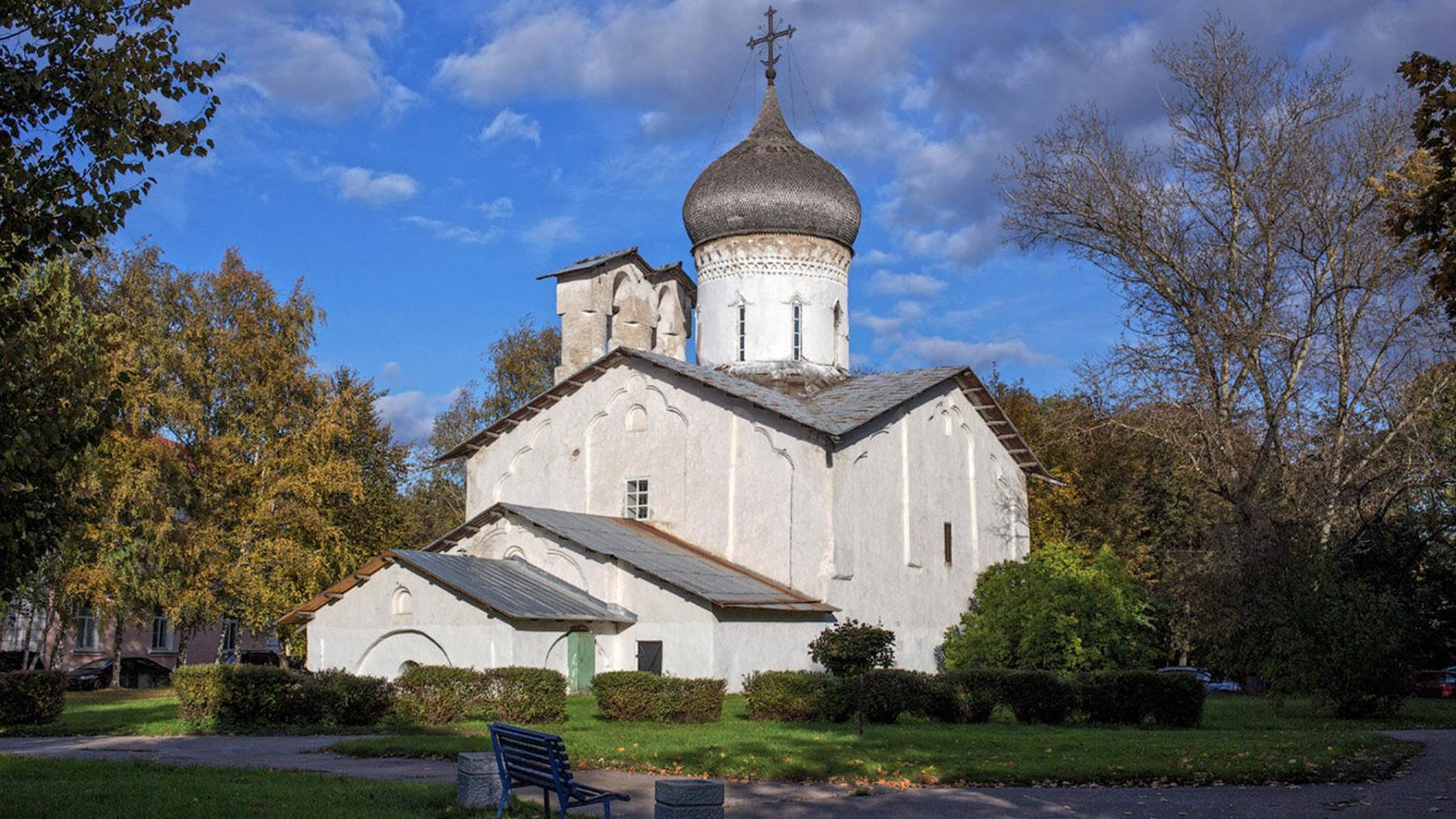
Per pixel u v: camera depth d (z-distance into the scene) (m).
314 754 16.92
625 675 21.61
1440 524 40.75
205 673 20.66
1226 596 27.50
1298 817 11.80
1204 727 22.00
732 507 33.44
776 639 29.92
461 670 21.22
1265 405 34.84
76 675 43.62
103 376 12.02
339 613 28.09
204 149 11.55
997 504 41.50
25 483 11.26
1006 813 12.06
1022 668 32.09
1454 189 11.34
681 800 10.27
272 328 39.03
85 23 11.00
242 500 37.47
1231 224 35.38
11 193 10.71
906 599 35.12
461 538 31.64
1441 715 25.39
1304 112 34.50
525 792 13.34
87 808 11.16
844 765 15.09
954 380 39.69
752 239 39.12
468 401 62.59
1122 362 37.00
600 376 36.69
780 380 37.94
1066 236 37.69
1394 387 34.00
